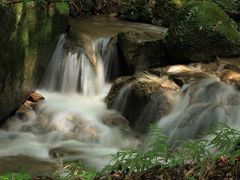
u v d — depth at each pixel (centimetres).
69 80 962
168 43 948
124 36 993
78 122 793
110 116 826
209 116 716
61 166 457
